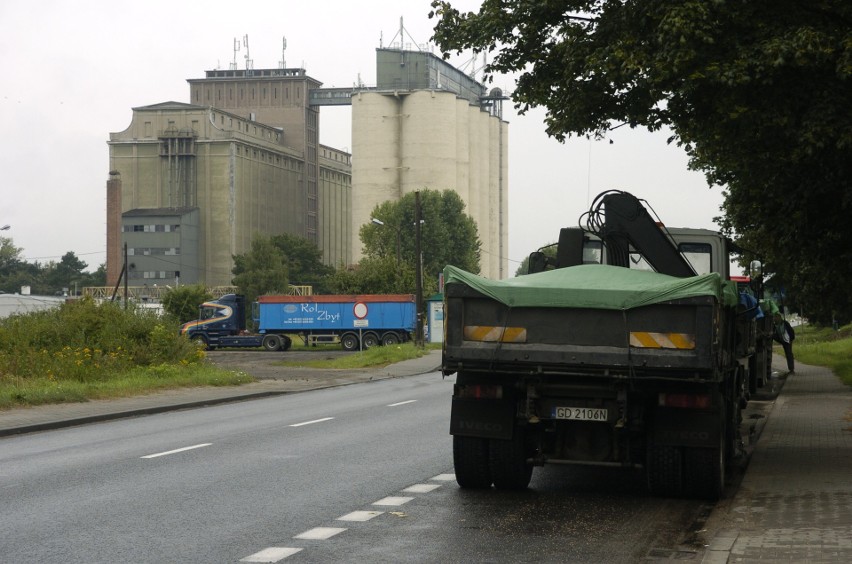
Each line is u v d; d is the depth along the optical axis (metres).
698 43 12.89
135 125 167.88
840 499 9.95
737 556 7.47
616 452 10.76
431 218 128.25
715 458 10.36
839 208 15.66
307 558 7.71
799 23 13.10
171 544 8.22
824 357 39.56
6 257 196.75
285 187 184.88
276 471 12.73
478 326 10.59
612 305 10.26
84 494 10.87
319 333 75.88
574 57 14.58
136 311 35.44
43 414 20.77
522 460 10.95
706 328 10.09
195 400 25.14
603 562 7.65
